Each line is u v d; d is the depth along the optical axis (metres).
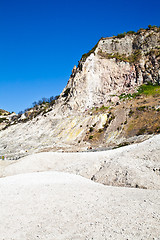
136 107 53.91
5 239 7.67
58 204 10.45
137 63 71.62
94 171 20.39
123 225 8.04
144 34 79.44
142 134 41.72
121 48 80.12
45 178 15.92
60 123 61.97
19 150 51.91
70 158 26.48
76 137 52.25
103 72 71.88
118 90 68.69
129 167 16.70
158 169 15.80
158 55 69.38
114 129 48.75
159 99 54.97
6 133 73.94
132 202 10.48
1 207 10.46
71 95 70.50
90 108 63.91
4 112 149.88
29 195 11.88
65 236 7.56
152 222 8.20
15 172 24.52
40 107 98.06
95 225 8.17
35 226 8.48
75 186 13.65
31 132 64.50
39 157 27.44
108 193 12.35
